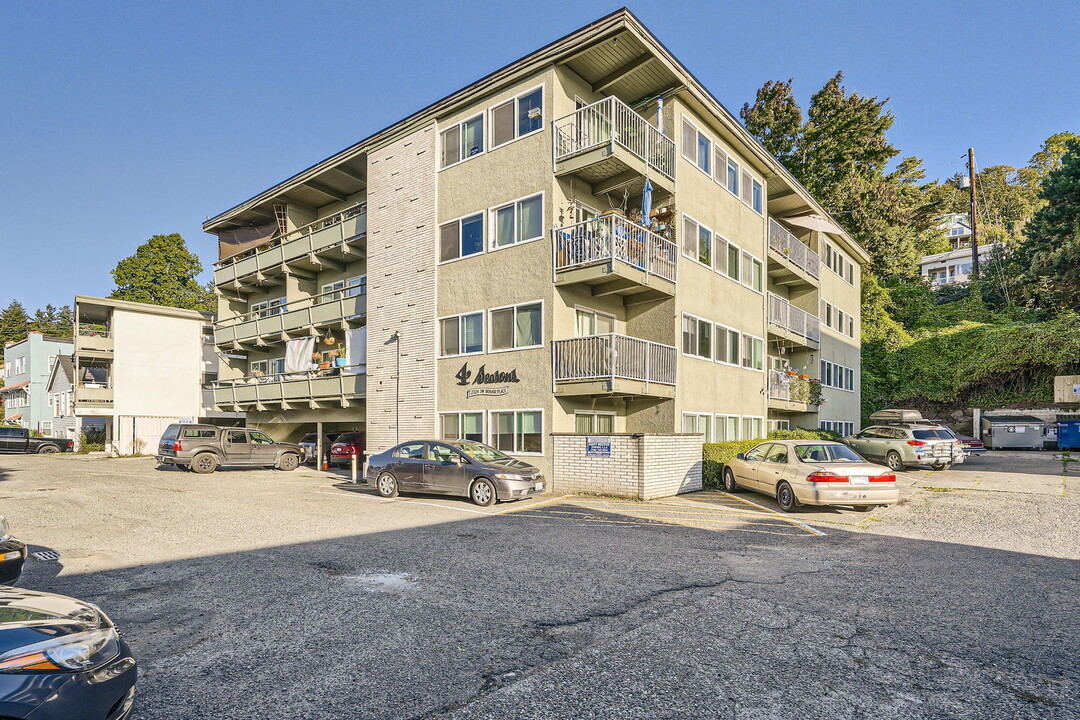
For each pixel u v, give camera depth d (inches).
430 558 329.1
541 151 657.6
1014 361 1323.8
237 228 1185.4
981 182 2930.6
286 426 1176.8
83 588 271.7
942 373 1427.2
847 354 1253.1
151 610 240.7
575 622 225.6
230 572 299.6
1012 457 1031.0
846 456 509.4
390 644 204.2
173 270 2372.0
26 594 163.6
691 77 692.7
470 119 736.3
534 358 644.1
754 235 888.9
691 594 261.7
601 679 176.7
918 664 188.5
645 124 653.9
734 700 163.9
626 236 617.0
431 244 762.2
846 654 195.9
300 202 1073.5
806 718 154.6
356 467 736.3
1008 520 454.0
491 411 680.4
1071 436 1116.5
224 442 885.2
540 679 176.7
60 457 1269.7
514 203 679.1
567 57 647.1
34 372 1942.7
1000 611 240.7
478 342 703.1
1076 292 1339.8
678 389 679.1
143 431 1323.8
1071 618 232.5
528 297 653.9
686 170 722.2
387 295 818.2
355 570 303.1
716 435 760.3
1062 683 175.5
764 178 931.3
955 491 612.7
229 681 175.8
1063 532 410.6
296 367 995.3
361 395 856.9
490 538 385.4
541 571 300.8
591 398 675.4
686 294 707.4
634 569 305.3
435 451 574.2
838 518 464.8
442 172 761.6
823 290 1137.4
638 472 564.7
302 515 479.5
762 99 1724.9
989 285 1857.8
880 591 267.9
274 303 1160.8
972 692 169.5
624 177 666.8
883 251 1824.6
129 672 144.3
